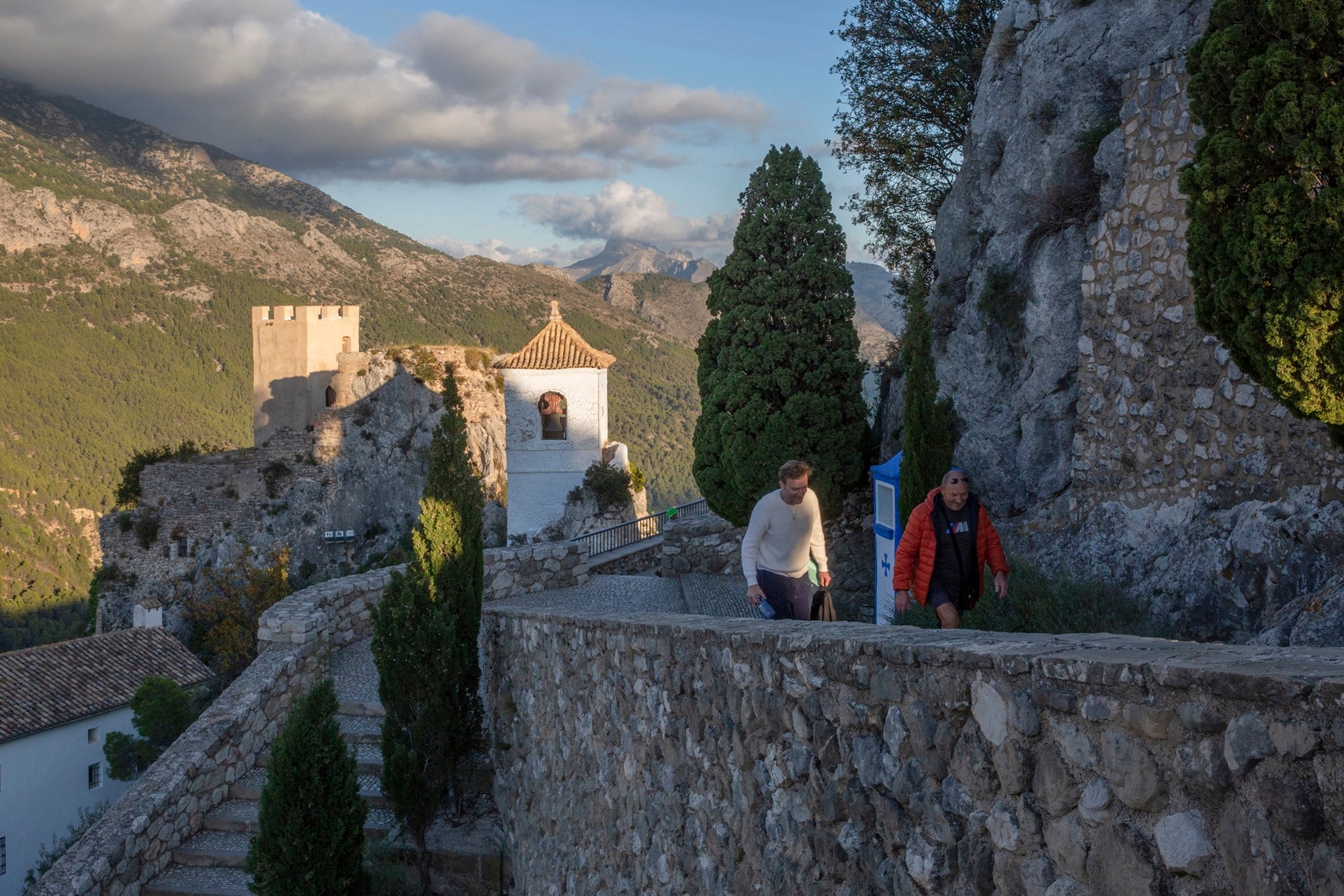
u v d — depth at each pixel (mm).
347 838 9438
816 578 9242
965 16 20828
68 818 34406
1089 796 2455
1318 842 1855
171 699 29844
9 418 161625
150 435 171625
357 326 84750
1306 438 7434
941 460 12898
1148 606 7992
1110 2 11477
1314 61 5434
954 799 3018
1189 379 9039
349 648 15102
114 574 71688
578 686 8070
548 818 9125
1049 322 12047
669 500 160125
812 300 18594
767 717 4383
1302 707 1886
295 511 72812
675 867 5688
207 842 11023
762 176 18812
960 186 15070
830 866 3844
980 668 2875
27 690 35250
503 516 68938
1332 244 5254
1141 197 9875
